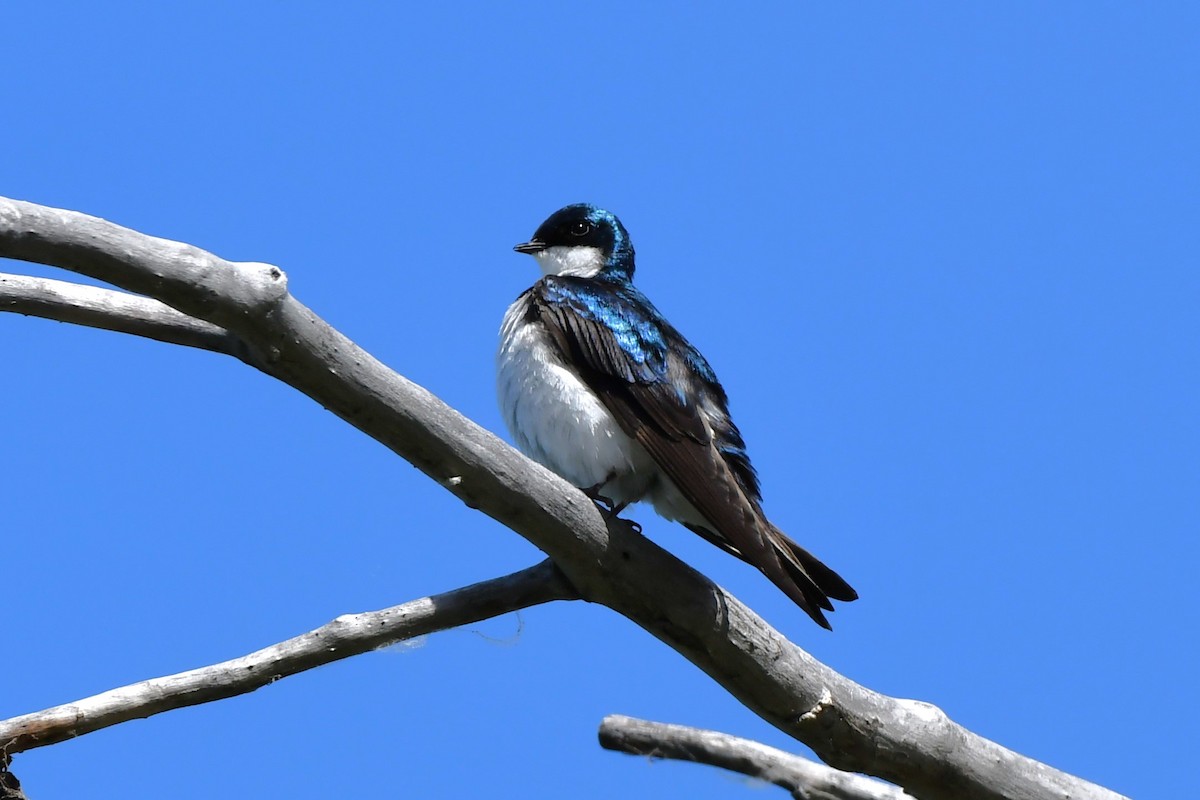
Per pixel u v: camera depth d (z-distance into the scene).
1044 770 10.32
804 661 9.89
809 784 10.66
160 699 8.81
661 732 10.81
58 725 8.62
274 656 8.98
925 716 10.10
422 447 8.85
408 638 9.28
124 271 7.75
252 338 8.23
